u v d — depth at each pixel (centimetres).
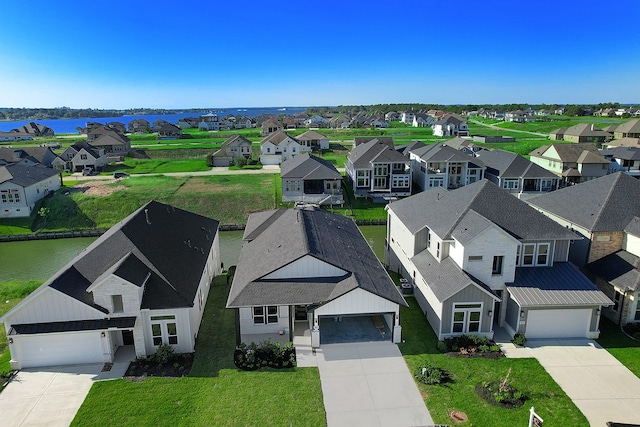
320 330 2705
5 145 12800
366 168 6419
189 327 2411
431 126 18638
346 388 2125
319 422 1888
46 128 16775
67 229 5719
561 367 2297
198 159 10569
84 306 2284
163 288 2427
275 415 1933
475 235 2564
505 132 14788
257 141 13350
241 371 2273
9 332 2238
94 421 1897
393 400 2033
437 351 2462
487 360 2359
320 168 6384
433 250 3027
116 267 2325
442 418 1909
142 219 2994
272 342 2484
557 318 2573
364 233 5284
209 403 2016
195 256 3048
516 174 6084
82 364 2342
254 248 3291
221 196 6550
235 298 2512
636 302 2658
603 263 2938
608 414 1938
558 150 7075
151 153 11238
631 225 2928
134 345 2522
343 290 2478
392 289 2659
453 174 6481
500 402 1998
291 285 2603
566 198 3538
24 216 5950
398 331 2534
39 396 2073
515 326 2581
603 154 7356
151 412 1952
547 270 2770
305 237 2875
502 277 2634
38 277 4031
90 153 8838
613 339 2584
